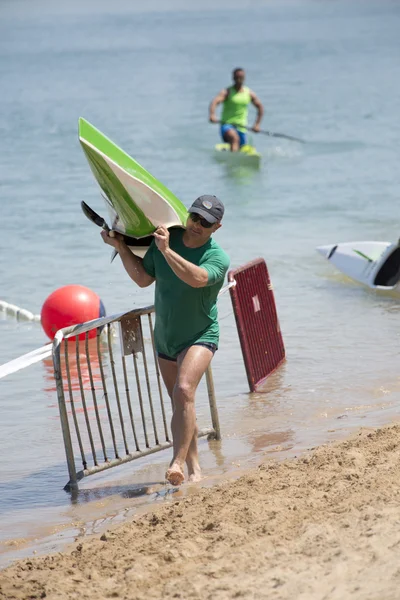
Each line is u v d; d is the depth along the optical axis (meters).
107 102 107.25
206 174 60.22
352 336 27.08
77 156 67.62
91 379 17.31
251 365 22.48
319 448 17.09
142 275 16.56
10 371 17.45
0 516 15.75
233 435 19.42
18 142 76.38
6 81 148.88
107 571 12.18
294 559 11.43
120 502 16.02
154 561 12.18
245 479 15.41
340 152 68.31
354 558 11.18
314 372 23.80
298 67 156.25
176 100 106.88
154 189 15.87
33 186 55.94
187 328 15.96
